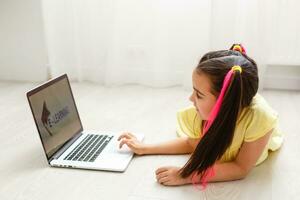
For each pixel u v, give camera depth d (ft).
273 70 5.84
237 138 2.87
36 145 3.72
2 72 6.88
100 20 6.02
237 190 2.82
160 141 3.78
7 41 6.66
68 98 3.79
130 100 5.34
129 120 4.46
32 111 3.12
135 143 3.46
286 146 3.65
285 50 5.48
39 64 6.68
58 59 6.42
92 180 2.98
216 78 2.59
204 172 2.77
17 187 2.91
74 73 6.43
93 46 6.20
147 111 4.82
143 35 5.92
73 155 3.34
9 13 6.47
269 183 2.93
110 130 4.11
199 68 2.69
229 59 2.66
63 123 3.58
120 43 5.98
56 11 6.16
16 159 3.40
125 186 2.88
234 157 3.03
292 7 5.26
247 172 3.00
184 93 5.67
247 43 5.47
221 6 5.41
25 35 6.56
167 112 4.77
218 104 2.51
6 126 4.31
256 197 2.73
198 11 5.54
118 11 5.81
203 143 2.65
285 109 4.83
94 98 5.46
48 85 3.47
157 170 2.97
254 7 5.30
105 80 6.17
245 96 2.64
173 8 5.67
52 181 2.98
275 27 5.40
